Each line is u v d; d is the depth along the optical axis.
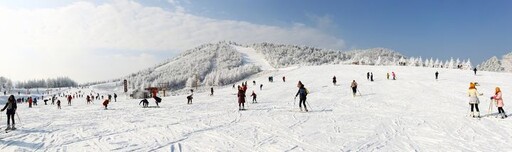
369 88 39.53
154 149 11.27
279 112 21.34
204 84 137.75
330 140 12.45
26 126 17.44
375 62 118.12
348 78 58.47
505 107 20.73
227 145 11.79
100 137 13.55
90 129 15.83
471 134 12.97
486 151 10.51
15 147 11.88
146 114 23.12
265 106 26.09
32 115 26.23
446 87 36.31
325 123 16.41
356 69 75.88
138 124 17.30
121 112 26.03
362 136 13.12
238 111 22.73
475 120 15.92
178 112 23.72
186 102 36.66
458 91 32.19
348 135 13.34
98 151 11.05
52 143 12.48
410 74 58.69
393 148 11.15
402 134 13.38
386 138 12.69
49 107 43.97
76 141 12.80
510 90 32.50
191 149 11.25
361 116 18.73
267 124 16.31
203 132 14.32
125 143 12.27
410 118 17.39
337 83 50.66
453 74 56.06
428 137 12.70
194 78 135.75
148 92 74.56
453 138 12.41
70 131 15.32
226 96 44.19
